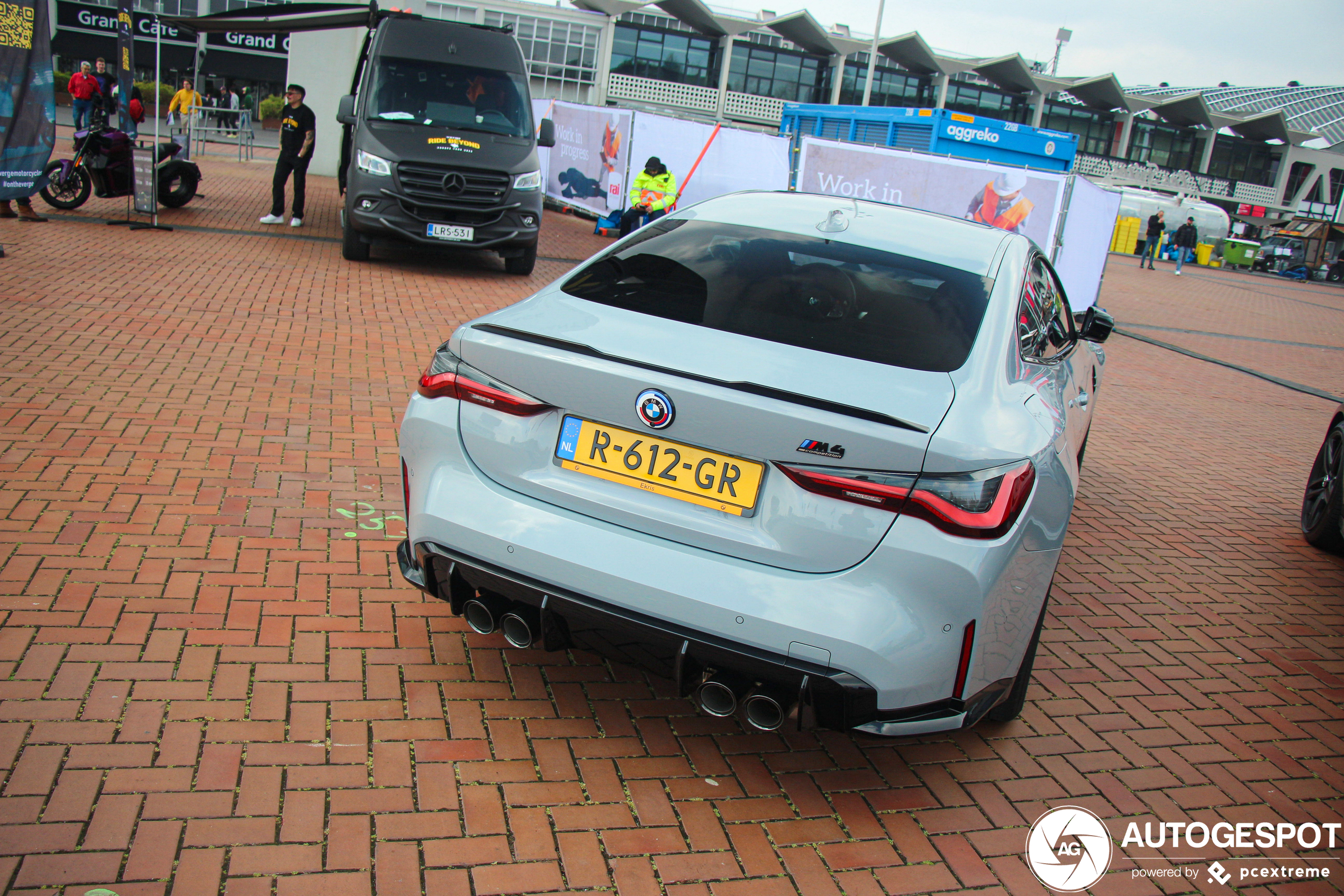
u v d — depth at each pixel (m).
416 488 2.71
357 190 10.03
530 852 2.29
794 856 2.41
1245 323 18.72
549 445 2.53
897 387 2.41
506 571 2.52
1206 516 5.82
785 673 2.29
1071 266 13.27
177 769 2.41
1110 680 3.59
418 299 8.90
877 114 18.39
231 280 8.67
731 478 2.35
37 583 3.19
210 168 19.64
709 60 49.94
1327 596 4.73
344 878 2.13
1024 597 2.46
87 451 4.36
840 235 3.28
